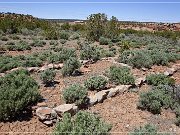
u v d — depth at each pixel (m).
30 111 8.04
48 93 9.59
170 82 11.73
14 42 24.62
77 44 24.36
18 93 7.88
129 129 7.61
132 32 47.09
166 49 22.55
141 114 8.69
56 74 12.24
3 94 7.86
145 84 11.76
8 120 7.57
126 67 13.12
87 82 10.04
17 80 8.84
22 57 16.27
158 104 8.89
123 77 10.99
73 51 16.52
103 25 28.59
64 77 11.76
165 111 9.16
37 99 8.60
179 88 10.36
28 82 9.03
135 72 13.44
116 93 9.91
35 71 12.72
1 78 9.44
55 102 8.76
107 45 24.86
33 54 17.77
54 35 29.27
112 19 29.44
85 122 6.63
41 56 16.31
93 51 15.61
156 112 8.93
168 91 10.38
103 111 8.57
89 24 28.17
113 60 15.77
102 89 10.02
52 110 7.69
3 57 16.14
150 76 12.04
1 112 7.40
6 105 7.43
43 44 24.44
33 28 41.94
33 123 7.47
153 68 14.87
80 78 11.61
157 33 46.50
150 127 7.08
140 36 41.91
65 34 30.28
